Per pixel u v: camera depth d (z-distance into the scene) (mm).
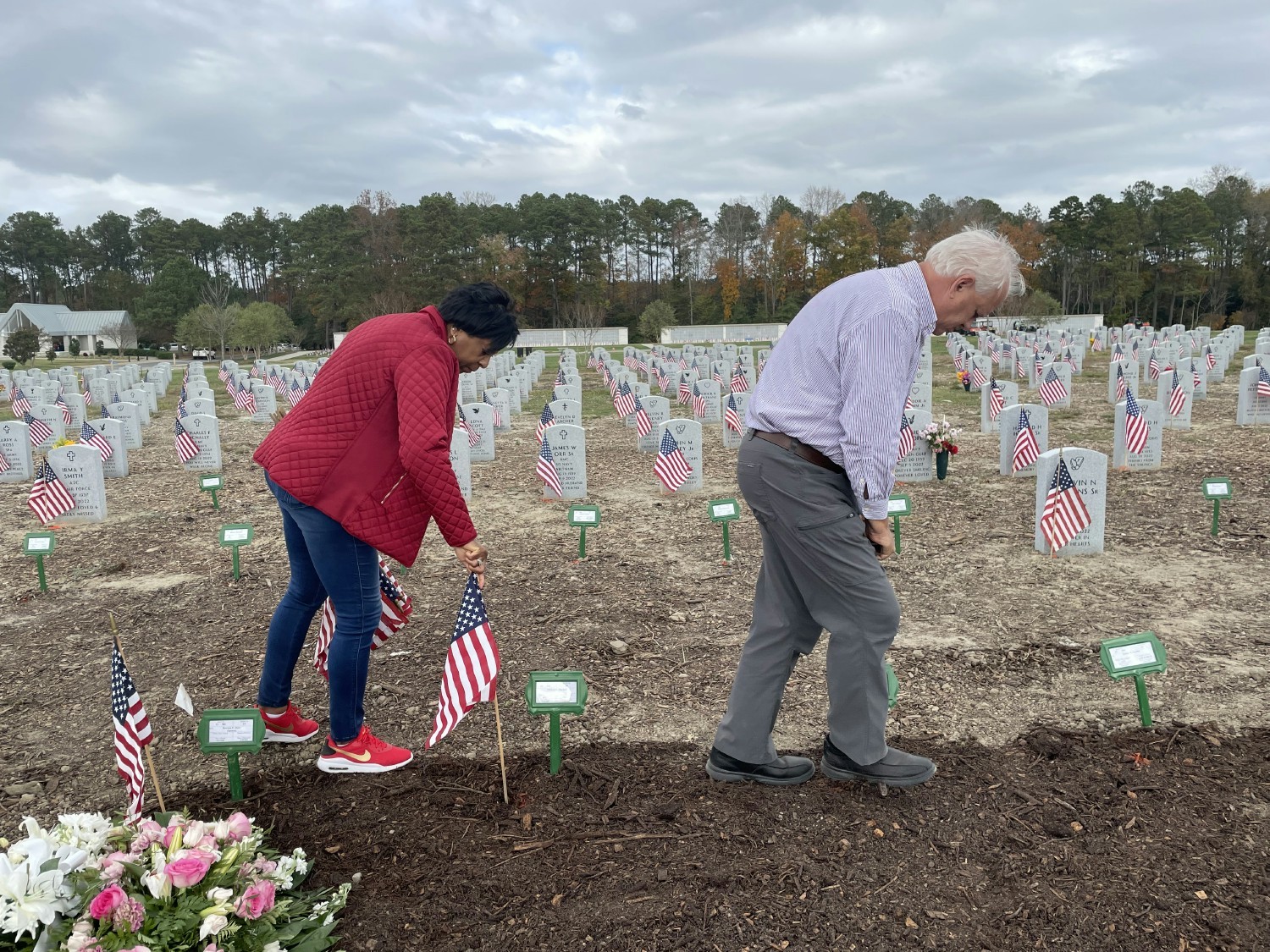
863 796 2699
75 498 7867
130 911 1795
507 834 2529
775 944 2061
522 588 5320
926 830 2504
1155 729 3162
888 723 3291
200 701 3705
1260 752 2943
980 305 2387
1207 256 68875
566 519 7500
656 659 4055
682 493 8562
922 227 77625
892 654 4043
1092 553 5824
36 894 1784
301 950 2002
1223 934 2041
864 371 2295
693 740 3178
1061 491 5578
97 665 4188
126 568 6164
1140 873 2275
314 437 2596
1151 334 31891
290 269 75125
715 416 14547
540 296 70562
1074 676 3721
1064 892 2213
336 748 2949
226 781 2955
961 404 15500
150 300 75125
